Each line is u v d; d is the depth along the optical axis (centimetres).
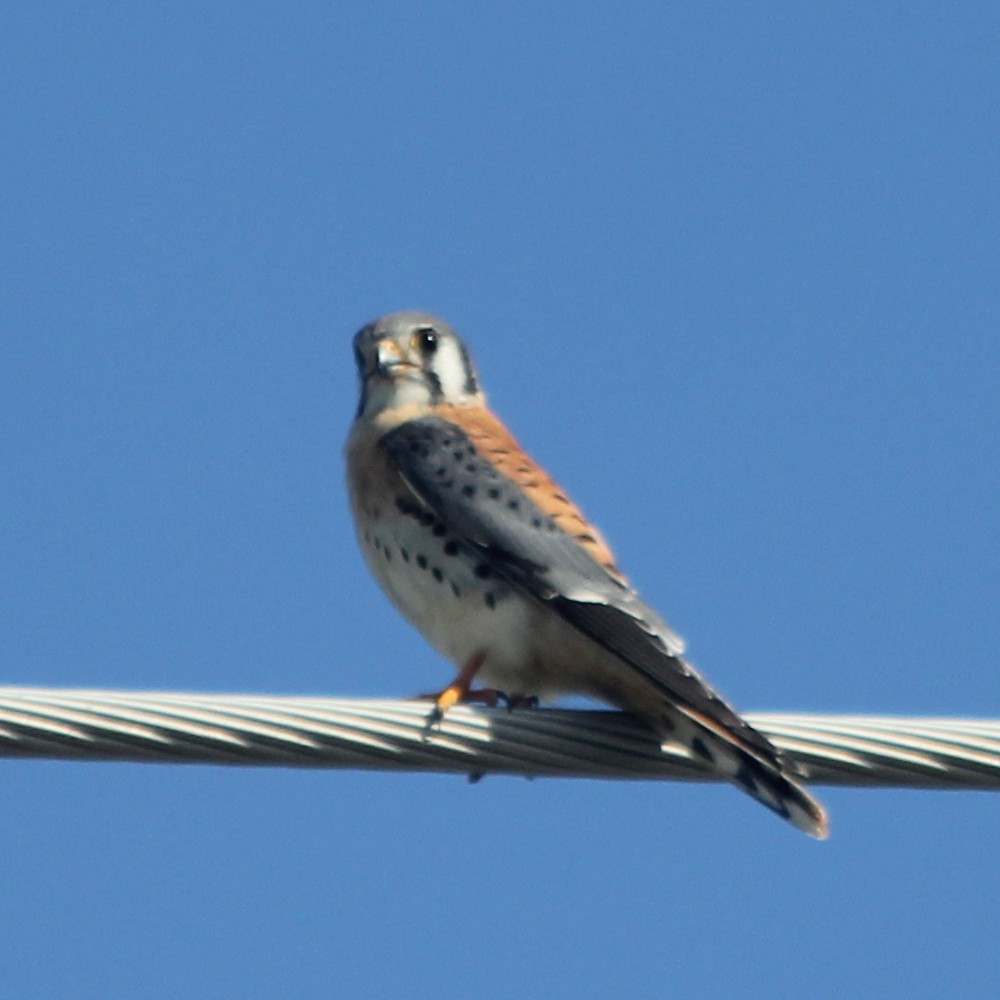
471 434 1313
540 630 1208
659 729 1118
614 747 1093
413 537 1257
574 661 1199
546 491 1256
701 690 1099
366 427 1366
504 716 1059
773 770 1039
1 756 972
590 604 1189
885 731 1030
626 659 1145
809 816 1039
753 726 1052
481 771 1052
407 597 1268
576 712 1093
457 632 1238
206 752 987
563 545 1220
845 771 1038
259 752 996
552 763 1076
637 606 1190
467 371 1418
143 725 974
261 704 991
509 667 1224
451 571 1236
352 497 1317
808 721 1046
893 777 1030
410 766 1029
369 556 1299
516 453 1295
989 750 1016
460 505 1244
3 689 969
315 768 1012
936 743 1021
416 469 1273
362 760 1017
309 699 1004
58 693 970
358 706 1010
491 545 1223
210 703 984
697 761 1110
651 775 1112
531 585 1205
